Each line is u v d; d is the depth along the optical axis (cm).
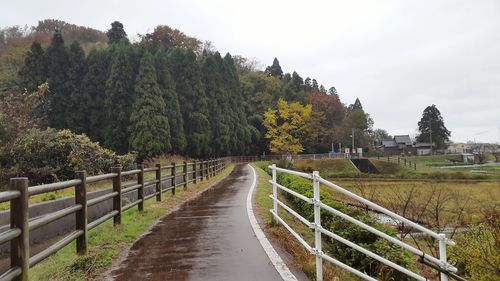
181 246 662
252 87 7750
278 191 1652
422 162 7956
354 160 6681
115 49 4722
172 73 4931
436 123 10700
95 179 657
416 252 456
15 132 1753
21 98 2069
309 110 7025
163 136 4091
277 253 611
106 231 739
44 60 4478
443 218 1694
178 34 7788
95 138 4409
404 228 1490
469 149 11881
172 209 1104
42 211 692
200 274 509
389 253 614
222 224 864
